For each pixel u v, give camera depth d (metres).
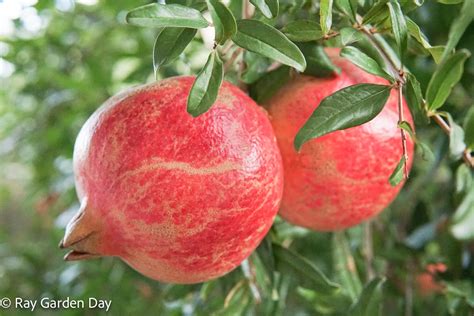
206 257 0.32
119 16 0.65
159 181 0.31
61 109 0.78
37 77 0.75
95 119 0.33
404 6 0.33
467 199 0.41
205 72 0.29
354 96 0.32
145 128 0.31
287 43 0.30
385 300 0.55
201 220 0.31
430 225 0.51
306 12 0.40
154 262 0.32
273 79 0.37
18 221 1.14
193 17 0.29
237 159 0.31
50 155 0.81
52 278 0.78
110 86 0.71
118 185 0.31
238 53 0.38
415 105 0.34
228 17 0.30
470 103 0.47
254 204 0.32
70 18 0.74
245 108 0.33
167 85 0.33
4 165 1.12
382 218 0.55
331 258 0.60
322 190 0.36
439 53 0.33
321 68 0.36
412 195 0.55
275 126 0.36
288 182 0.37
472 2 0.30
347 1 0.32
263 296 0.50
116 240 0.32
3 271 0.79
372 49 0.37
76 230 0.32
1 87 0.83
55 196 0.84
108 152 0.31
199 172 0.31
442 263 0.49
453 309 0.46
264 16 0.33
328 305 0.54
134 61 0.71
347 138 0.35
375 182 0.36
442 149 0.46
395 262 0.50
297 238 0.56
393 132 0.36
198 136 0.31
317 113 0.31
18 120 0.82
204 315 0.51
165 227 0.31
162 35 0.31
